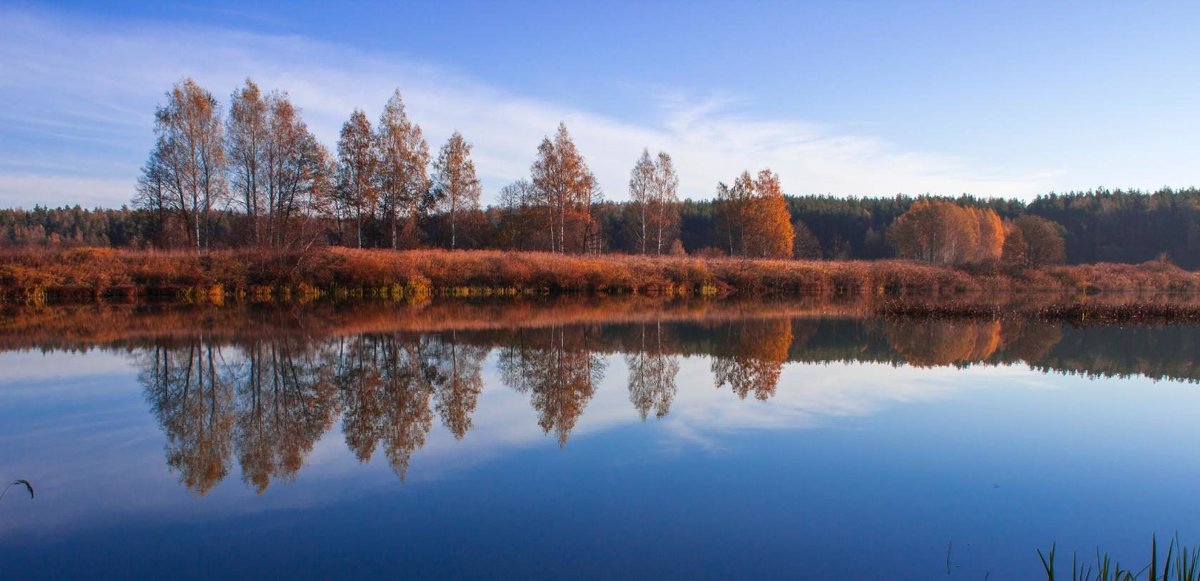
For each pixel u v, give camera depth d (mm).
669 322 22578
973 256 72250
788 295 37469
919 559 5305
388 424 9188
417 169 38969
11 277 25703
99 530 5801
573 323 21906
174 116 33281
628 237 78062
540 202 44656
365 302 28188
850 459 7742
